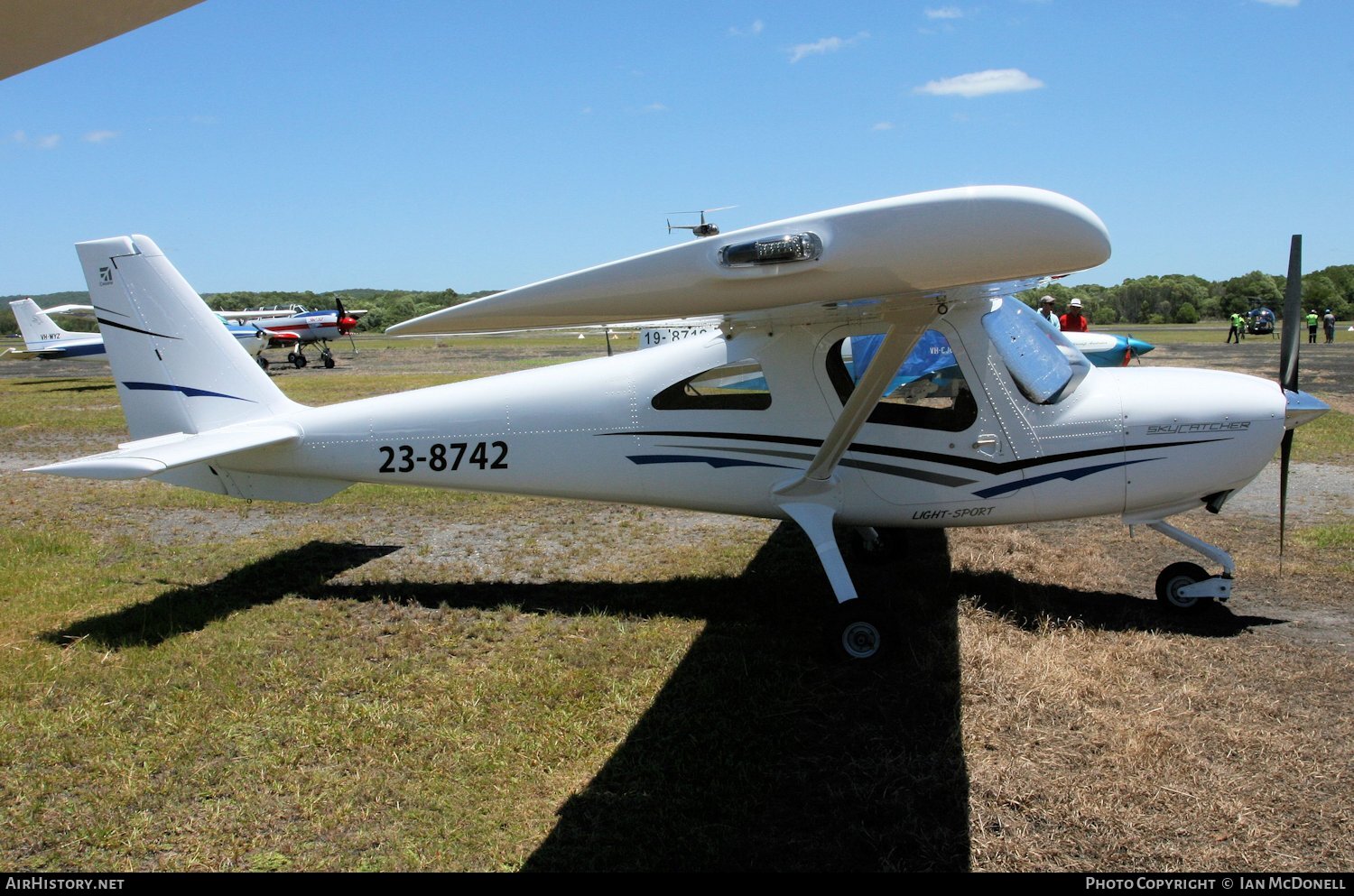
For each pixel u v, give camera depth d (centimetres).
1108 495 462
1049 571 558
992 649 428
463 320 323
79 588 548
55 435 1251
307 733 366
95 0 186
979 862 278
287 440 548
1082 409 457
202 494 837
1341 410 1266
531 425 518
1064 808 302
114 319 560
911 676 409
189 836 300
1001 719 364
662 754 346
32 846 295
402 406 539
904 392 462
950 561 582
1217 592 469
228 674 421
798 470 479
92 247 555
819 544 461
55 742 360
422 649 456
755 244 293
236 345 555
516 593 546
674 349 501
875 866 278
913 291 312
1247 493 772
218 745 356
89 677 417
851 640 425
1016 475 460
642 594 539
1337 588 517
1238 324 3250
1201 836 287
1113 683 393
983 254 282
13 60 211
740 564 597
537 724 372
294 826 305
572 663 434
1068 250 277
